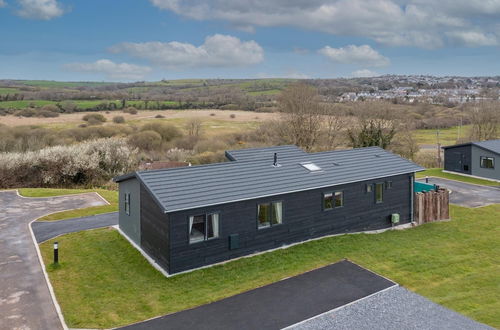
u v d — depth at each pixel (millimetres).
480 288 12484
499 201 24094
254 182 15914
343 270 13758
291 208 15961
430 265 14195
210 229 14141
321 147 45250
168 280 13086
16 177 33438
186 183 15016
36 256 15555
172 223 13250
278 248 15695
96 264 14656
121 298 11930
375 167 19391
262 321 10539
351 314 10883
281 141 45812
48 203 25031
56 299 11914
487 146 32000
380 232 18219
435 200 19906
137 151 42938
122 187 17938
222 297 11898
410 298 11805
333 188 17047
